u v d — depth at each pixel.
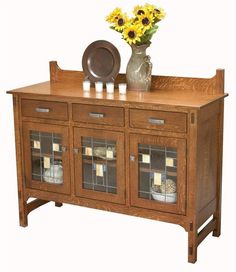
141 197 3.77
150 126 3.63
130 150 3.73
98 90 3.96
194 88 3.90
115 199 3.84
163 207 3.70
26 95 3.99
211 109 3.68
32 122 4.03
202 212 3.72
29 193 4.15
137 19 3.88
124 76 4.11
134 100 3.67
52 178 4.07
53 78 4.34
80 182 3.95
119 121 3.72
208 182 3.78
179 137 3.56
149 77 3.93
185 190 3.61
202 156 3.64
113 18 3.91
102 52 4.04
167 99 3.68
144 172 3.74
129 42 3.84
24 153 4.11
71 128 3.89
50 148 4.04
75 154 3.92
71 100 3.85
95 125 3.81
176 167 3.63
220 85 3.82
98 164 3.88
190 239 3.64
